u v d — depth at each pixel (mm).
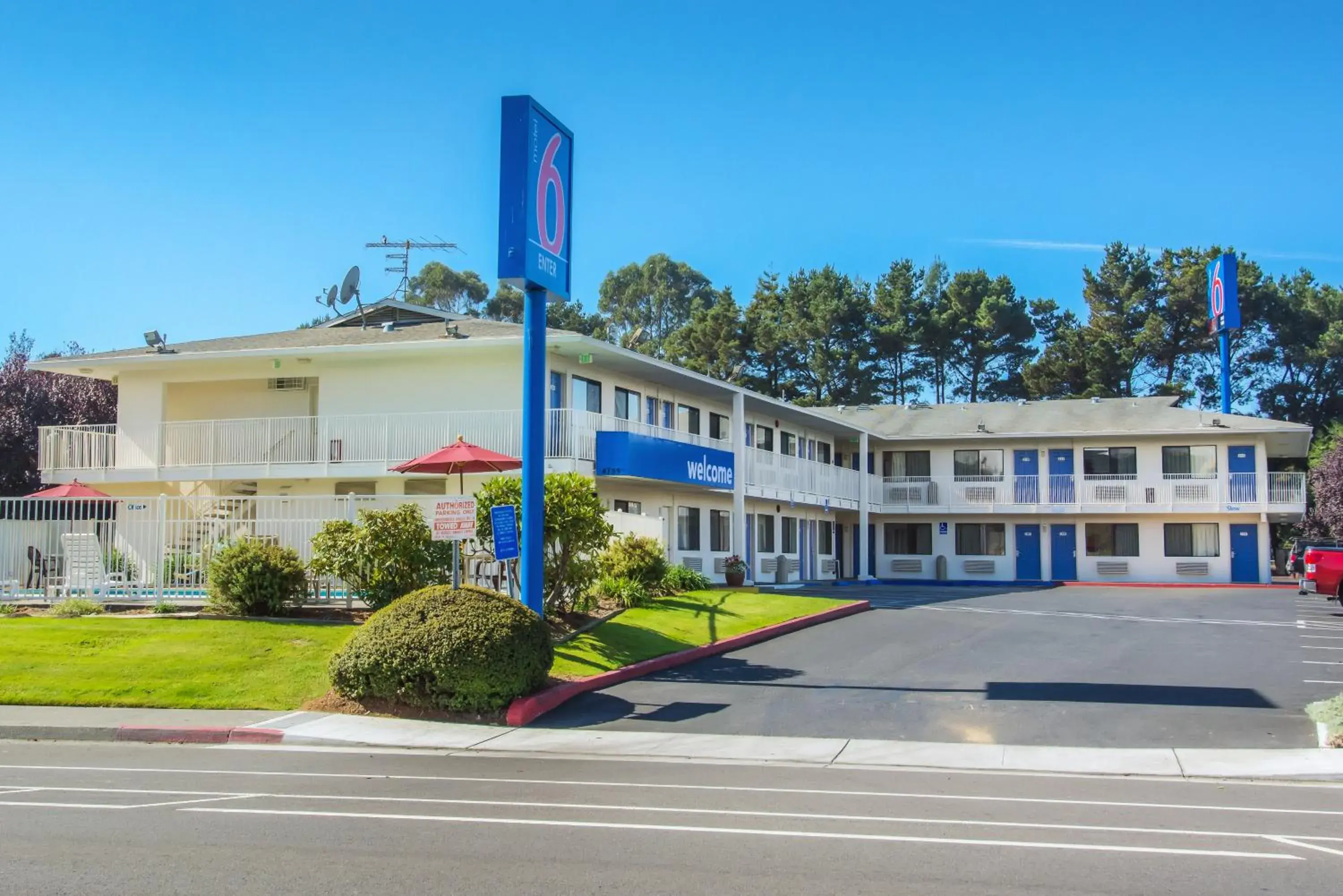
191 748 12477
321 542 18406
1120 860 7367
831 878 6820
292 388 30750
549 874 6852
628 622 20234
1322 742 12523
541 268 16172
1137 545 45781
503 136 15930
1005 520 47625
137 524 19891
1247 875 7008
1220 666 18297
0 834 7824
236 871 6852
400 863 7090
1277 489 43812
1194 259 67125
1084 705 14914
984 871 7039
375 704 14211
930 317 72688
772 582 39031
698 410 36156
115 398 41875
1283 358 68000
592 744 12602
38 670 15273
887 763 11648
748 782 10461
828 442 47406
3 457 39844
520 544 18328
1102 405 49500
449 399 28609
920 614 27484
